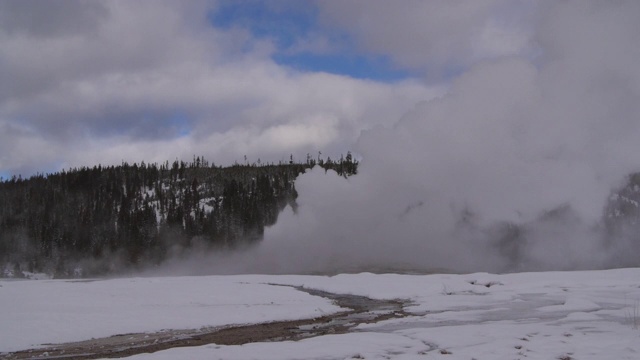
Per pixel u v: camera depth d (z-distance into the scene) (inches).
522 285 1100.5
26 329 645.9
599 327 540.7
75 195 4338.1
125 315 752.3
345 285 1223.5
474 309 778.2
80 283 1344.7
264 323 735.1
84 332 646.5
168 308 840.3
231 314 786.2
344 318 769.6
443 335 516.1
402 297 1027.9
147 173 4940.9
